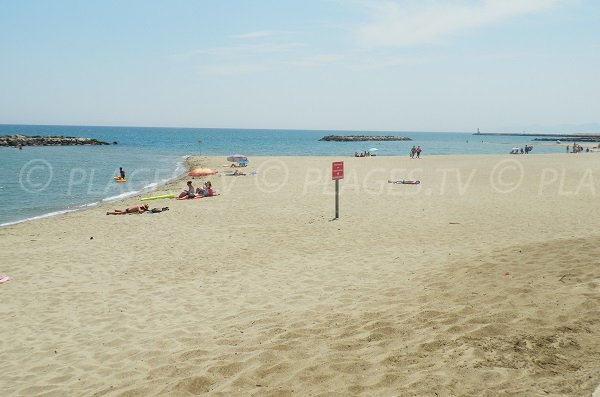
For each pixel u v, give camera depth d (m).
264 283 7.80
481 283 6.14
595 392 2.95
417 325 4.92
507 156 47.34
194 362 4.67
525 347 3.95
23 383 4.70
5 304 7.36
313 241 10.98
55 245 11.62
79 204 20.36
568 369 3.44
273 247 10.55
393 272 7.80
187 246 11.02
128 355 5.19
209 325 5.98
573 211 13.92
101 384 4.46
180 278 8.43
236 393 3.76
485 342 4.18
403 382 3.58
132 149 71.44
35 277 8.85
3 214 18.00
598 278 5.59
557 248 7.71
